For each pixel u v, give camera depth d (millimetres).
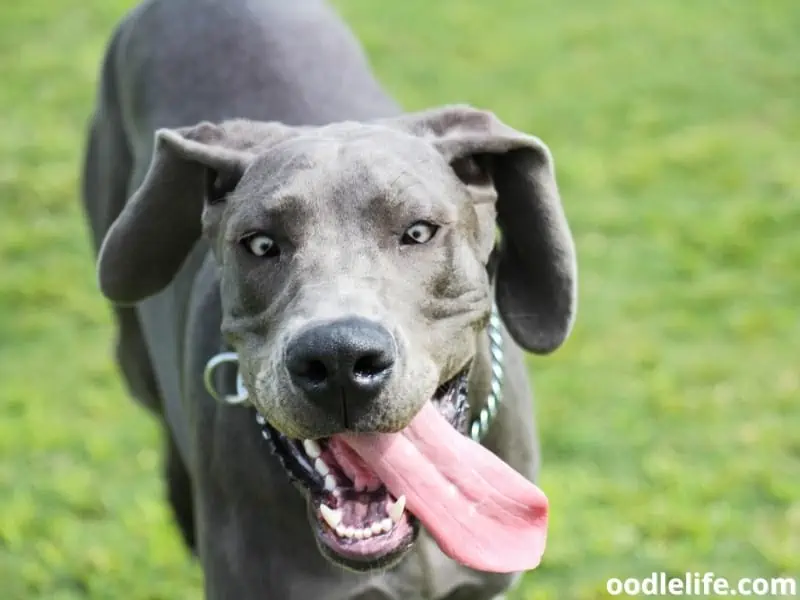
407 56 9664
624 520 4844
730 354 5816
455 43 9898
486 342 3416
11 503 5066
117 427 5527
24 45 10109
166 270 3570
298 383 2764
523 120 8398
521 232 3398
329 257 2922
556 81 9062
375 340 2730
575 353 5832
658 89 8836
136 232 3430
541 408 5469
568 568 4672
